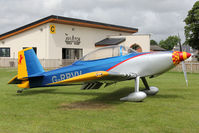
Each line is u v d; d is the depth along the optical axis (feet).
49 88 26.99
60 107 16.15
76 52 76.43
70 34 73.36
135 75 18.24
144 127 11.29
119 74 15.79
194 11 87.40
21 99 19.45
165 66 18.33
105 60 19.48
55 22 68.08
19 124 12.01
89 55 20.20
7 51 77.56
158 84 29.12
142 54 18.97
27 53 22.13
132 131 10.73
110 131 10.76
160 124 11.73
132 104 16.89
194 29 88.02
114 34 91.04
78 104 17.22
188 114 13.66
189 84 28.86
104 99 19.30
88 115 13.78
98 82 18.12
